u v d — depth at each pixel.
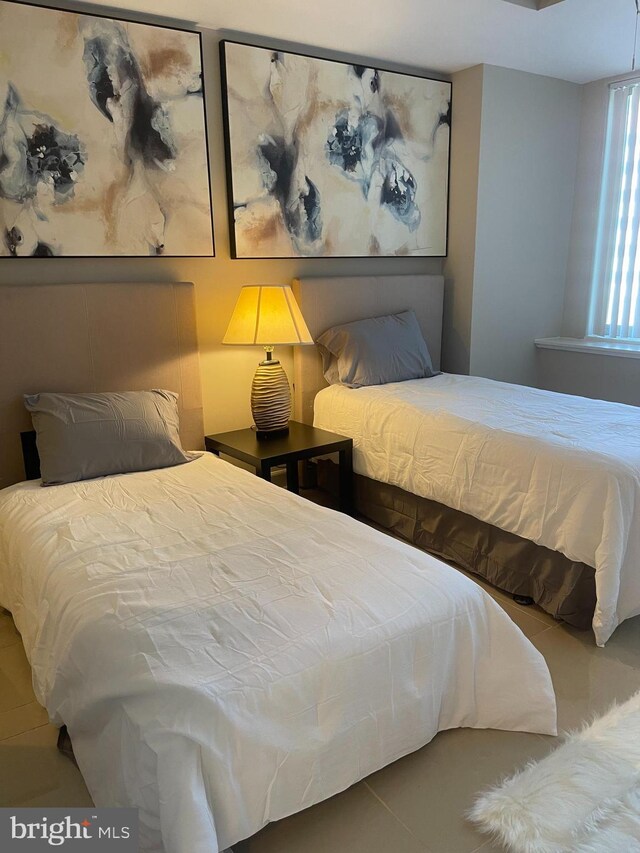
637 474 2.15
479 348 4.06
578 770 1.60
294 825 1.49
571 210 4.31
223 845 1.29
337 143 3.41
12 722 1.86
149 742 1.25
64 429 2.48
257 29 2.99
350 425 3.20
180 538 1.95
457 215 3.94
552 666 2.07
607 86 3.96
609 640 2.21
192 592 1.61
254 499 2.29
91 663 1.46
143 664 1.35
